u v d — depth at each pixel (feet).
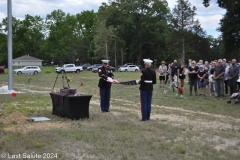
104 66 37.68
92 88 72.02
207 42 256.32
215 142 24.39
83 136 24.89
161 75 70.79
